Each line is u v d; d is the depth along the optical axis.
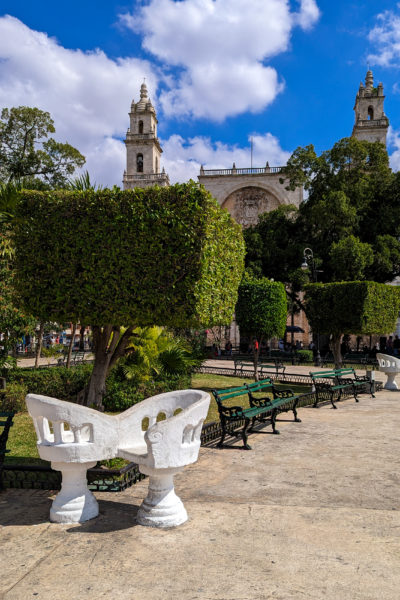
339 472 5.89
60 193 7.08
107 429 4.18
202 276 6.83
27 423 8.66
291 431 8.37
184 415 4.08
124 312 6.78
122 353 8.62
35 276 7.09
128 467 5.16
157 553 3.61
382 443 7.46
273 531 4.05
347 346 35.00
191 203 6.68
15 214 7.32
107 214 6.82
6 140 25.52
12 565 3.42
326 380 16.72
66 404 4.05
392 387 14.89
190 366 12.09
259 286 14.88
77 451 4.05
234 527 4.13
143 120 52.44
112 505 4.64
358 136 46.53
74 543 3.77
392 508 4.64
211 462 6.34
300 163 31.02
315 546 3.76
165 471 4.07
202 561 3.48
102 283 6.81
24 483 5.13
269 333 14.87
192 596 3.02
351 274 27.31
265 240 32.31
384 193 29.50
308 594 3.04
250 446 7.18
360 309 14.10
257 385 8.90
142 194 6.78
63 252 6.98
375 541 3.86
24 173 25.11
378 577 3.27
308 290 15.69
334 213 28.11
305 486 5.33
